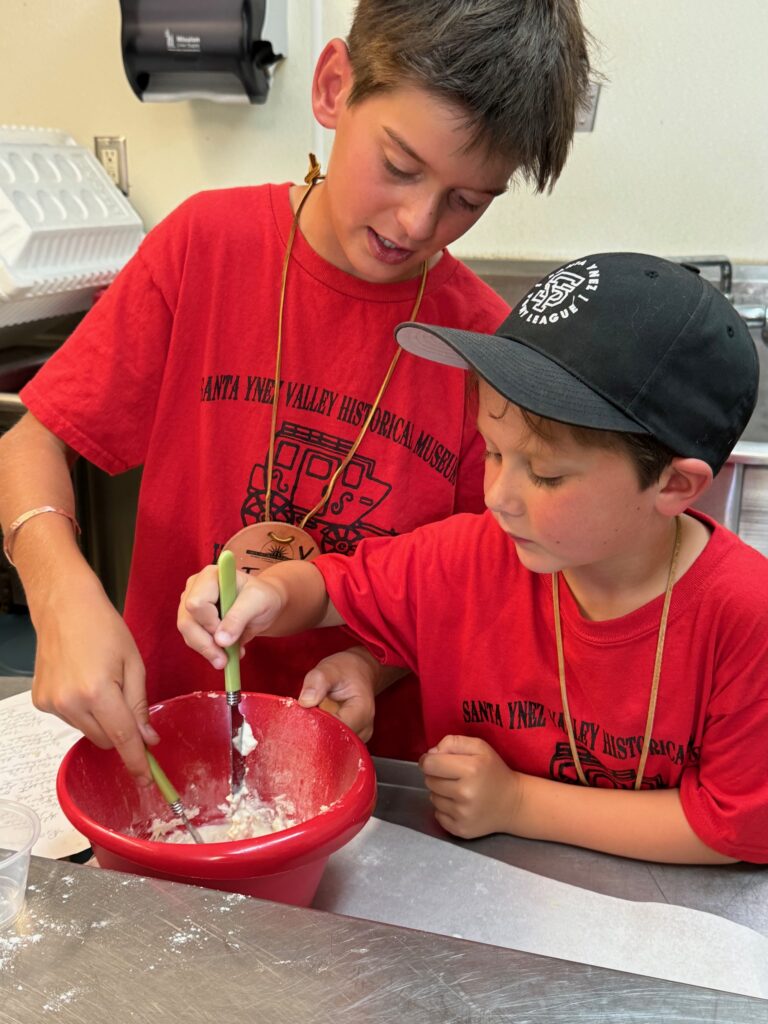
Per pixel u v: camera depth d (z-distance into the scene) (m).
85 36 2.17
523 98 0.80
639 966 0.67
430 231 0.87
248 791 0.88
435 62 0.78
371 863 0.78
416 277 1.06
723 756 0.80
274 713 0.86
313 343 1.07
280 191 1.09
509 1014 0.45
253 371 1.08
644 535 0.79
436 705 0.98
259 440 1.09
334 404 1.07
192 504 1.13
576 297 0.74
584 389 0.70
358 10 0.88
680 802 0.83
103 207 2.04
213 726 0.87
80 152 2.11
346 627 1.01
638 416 0.71
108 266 2.02
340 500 1.09
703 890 0.78
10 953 0.48
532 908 0.73
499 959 0.48
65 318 2.11
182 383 1.10
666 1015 0.45
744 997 0.46
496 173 0.85
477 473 1.12
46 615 0.87
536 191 0.96
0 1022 0.44
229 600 0.83
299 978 0.47
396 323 1.05
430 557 0.95
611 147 2.06
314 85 0.97
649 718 0.84
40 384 1.09
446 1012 0.45
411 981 0.46
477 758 0.85
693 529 0.84
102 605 0.87
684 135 2.03
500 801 0.84
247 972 0.47
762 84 1.98
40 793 0.85
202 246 1.07
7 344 2.07
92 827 0.65
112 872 0.54
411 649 0.97
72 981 0.46
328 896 0.74
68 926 0.50
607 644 0.83
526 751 0.92
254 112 2.15
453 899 0.74
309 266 1.05
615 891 0.78
